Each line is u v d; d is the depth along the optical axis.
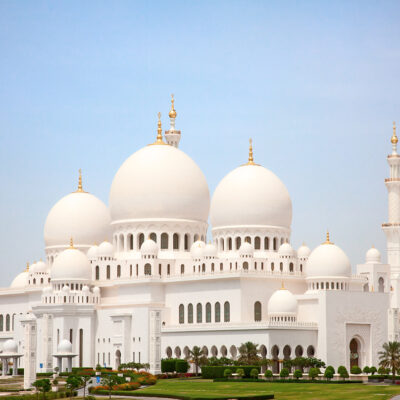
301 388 189.12
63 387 199.88
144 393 180.12
